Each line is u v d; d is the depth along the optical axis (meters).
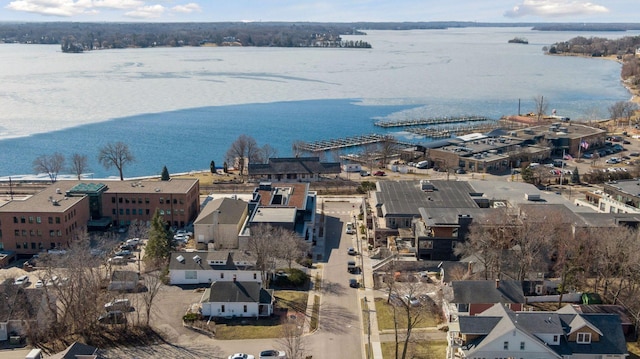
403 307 112.38
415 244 140.88
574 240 121.62
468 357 83.25
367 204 174.62
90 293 108.62
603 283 119.06
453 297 103.56
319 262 139.50
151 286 111.88
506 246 126.56
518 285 105.12
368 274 132.00
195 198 176.62
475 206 156.50
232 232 145.88
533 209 136.00
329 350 98.06
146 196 164.75
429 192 169.00
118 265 137.12
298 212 155.25
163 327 106.75
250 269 126.25
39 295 106.88
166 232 138.62
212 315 111.00
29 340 101.06
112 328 105.50
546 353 83.12
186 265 127.56
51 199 153.88
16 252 145.75
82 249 124.12
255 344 100.56
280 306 115.19
